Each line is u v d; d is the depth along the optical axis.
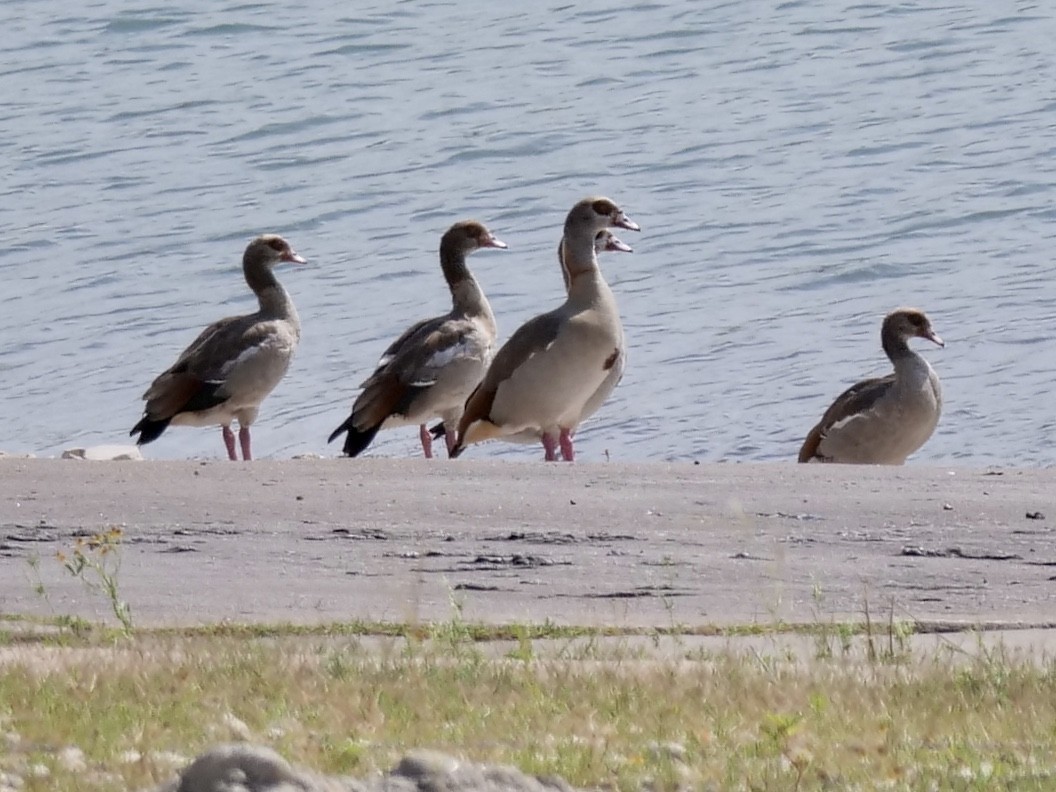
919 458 22.47
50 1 55.38
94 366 28.78
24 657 10.55
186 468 16.67
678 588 12.76
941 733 9.00
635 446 23.48
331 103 44.22
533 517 14.56
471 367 21.30
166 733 8.74
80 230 36.50
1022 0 48.81
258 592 12.76
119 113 44.62
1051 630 11.62
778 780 8.01
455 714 9.33
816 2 50.00
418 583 12.87
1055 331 27.00
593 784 7.98
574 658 10.73
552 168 38.53
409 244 34.25
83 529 14.55
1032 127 38.75
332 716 9.17
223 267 33.72
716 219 34.53
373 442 24.48
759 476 15.87
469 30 49.97
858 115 40.75
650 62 46.03
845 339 27.45
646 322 28.91
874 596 12.51
